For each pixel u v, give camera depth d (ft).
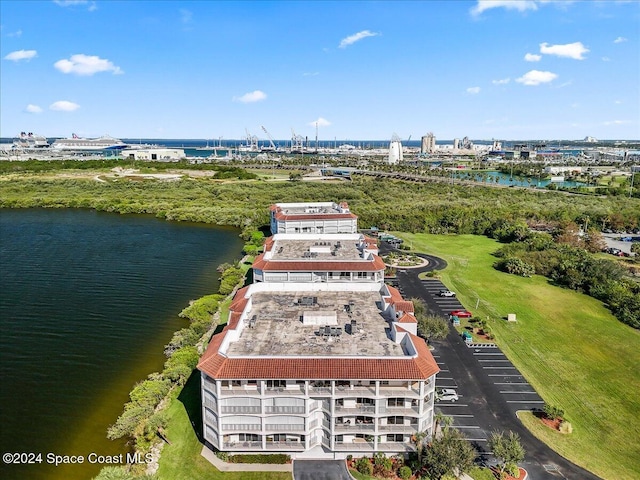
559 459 193.47
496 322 325.01
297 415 182.09
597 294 374.84
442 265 456.45
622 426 216.33
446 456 173.88
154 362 268.82
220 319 320.29
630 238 568.00
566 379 254.68
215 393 180.75
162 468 183.83
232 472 182.29
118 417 219.41
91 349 282.56
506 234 560.20
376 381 178.81
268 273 309.01
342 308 239.91
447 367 263.29
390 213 640.99
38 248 501.56
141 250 501.15
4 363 264.72
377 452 188.24
